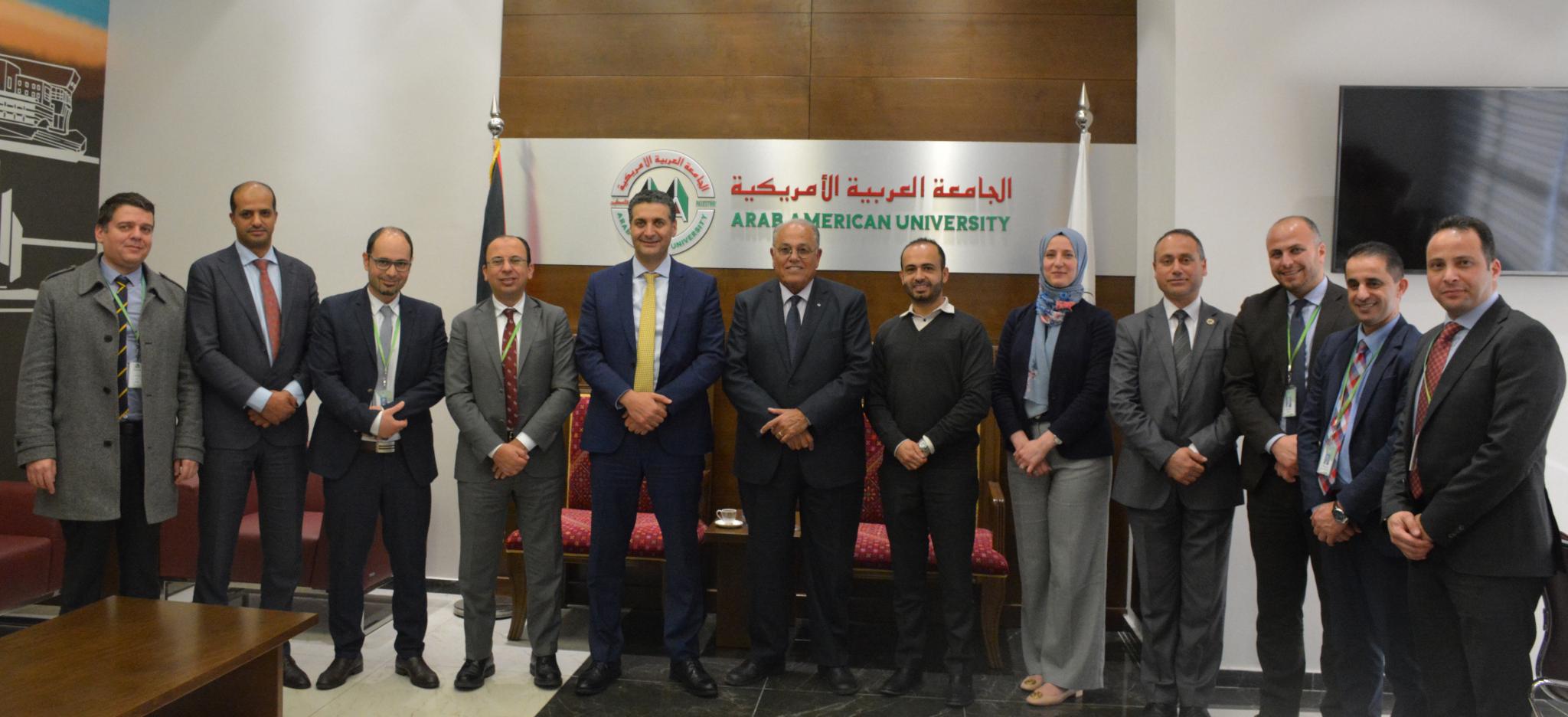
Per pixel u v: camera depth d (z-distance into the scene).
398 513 3.17
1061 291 3.10
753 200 4.25
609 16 4.33
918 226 4.20
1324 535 2.54
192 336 3.05
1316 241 2.78
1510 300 3.37
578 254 4.29
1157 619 2.96
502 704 3.03
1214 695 3.21
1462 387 2.24
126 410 2.99
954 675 3.07
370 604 4.17
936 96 4.21
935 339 3.13
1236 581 3.37
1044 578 3.18
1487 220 3.31
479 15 4.37
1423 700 2.52
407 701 3.03
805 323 3.14
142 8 4.54
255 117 4.47
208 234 4.50
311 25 4.45
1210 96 3.44
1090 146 4.14
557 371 3.21
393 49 4.41
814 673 3.37
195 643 2.14
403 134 4.39
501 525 3.20
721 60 4.29
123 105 4.54
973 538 3.11
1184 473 2.82
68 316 2.92
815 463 3.09
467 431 3.08
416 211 4.38
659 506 3.14
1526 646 2.20
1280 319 2.80
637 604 4.21
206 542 3.04
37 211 4.28
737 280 4.26
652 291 3.17
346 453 3.12
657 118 4.29
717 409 4.20
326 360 3.12
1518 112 3.31
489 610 3.19
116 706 1.76
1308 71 3.42
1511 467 2.13
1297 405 2.73
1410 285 3.34
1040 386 3.13
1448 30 3.38
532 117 4.33
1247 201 3.42
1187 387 2.91
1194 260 2.93
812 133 4.25
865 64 4.25
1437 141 3.32
